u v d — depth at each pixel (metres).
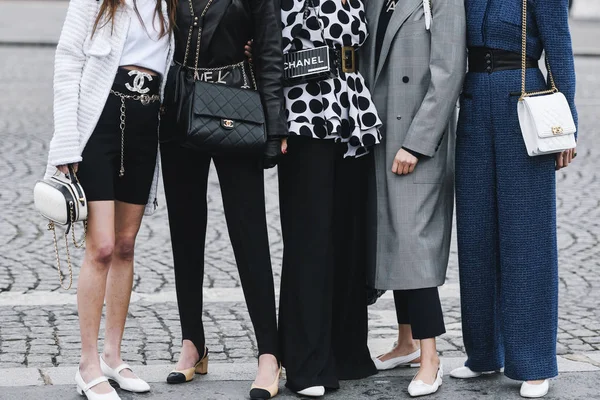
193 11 4.55
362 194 5.04
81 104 4.45
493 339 5.00
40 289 6.72
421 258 4.88
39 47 23.22
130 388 4.81
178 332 5.88
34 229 8.42
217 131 4.50
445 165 4.96
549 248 4.77
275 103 4.61
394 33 4.85
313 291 4.80
